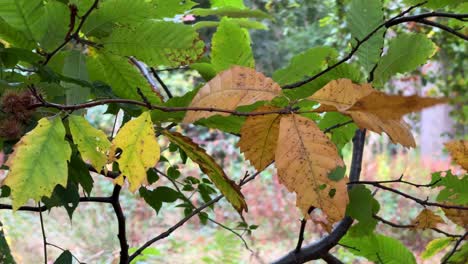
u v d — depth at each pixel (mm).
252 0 8953
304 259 1716
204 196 1830
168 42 1007
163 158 1489
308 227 9430
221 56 1113
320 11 9367
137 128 793
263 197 10586
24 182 746
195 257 7039
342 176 778
